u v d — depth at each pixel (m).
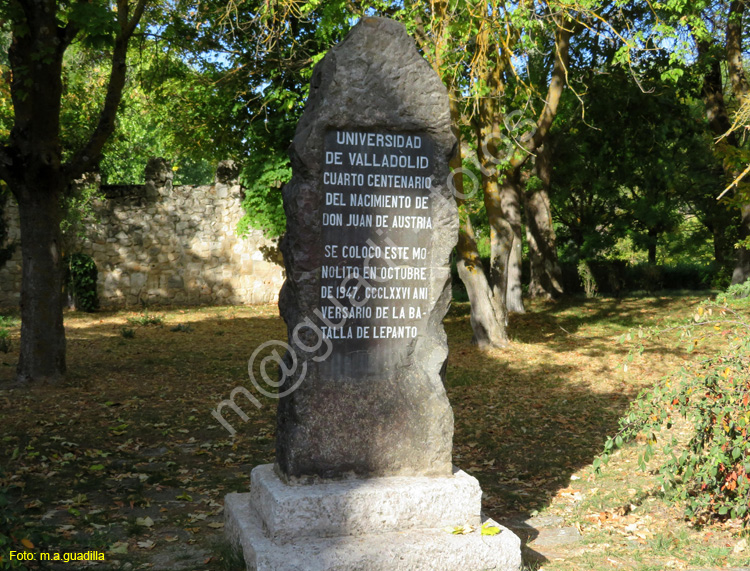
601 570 4.39
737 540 4.98
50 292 10.61
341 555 4.08
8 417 8.46
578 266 25.64
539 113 16.20
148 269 22.45
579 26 15.88
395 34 4.85
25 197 10.41
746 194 10.01
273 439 8.02
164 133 22.77
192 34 13.91
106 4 10.51
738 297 12.80
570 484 6.63
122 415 8.87
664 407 5.55
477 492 4.64
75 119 20.50
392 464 4.76
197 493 6.20
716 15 18.41
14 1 9.69
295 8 12.35
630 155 22.75
